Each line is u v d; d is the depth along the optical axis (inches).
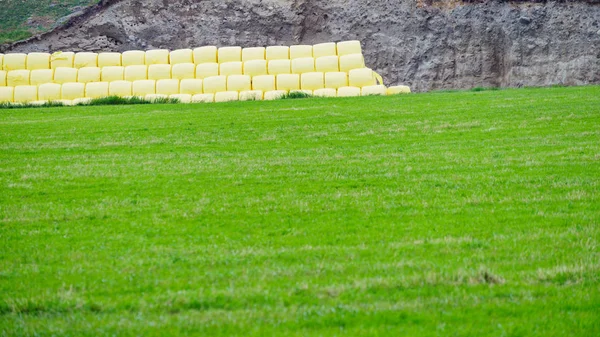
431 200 1520.7
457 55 5713.6
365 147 2235.5
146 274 1075.9
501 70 5669.3
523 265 1061.8
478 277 1002.7
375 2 5959.6
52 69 4458.7
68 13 6358.3
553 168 1813.5
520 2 5787.4
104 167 2010.3
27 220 1446.9
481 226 1299.2
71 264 1146.0
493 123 2546.8
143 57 4451.3
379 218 1385.3
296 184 1732.3
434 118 2721.5
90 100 4065.0
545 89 3750.0
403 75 5723.4
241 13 5964.6
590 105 2854.3
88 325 878.4
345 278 1024.2
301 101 3481.8
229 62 4328.3
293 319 875.4
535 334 819.4
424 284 984.3
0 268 1133.7
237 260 1130.7
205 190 1692.9
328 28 5949.8
